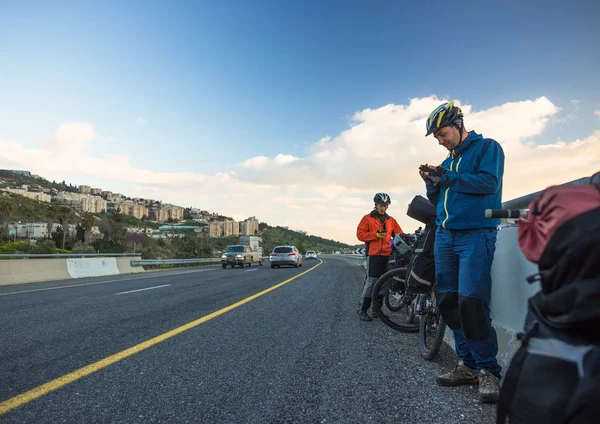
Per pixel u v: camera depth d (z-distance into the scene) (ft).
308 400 8.70
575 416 3.19
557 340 3.48
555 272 3.59
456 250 9.45
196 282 41.45
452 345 13.55
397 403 8.52
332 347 13.43
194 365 11.31
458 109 9.48
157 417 7.82
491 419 7.66
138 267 78.74
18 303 25.17
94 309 21.98
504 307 10.32
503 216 5.13
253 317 19.11
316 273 59.16
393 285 16.87
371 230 18.24
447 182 9.09
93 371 10.72
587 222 3.42
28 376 10.37
